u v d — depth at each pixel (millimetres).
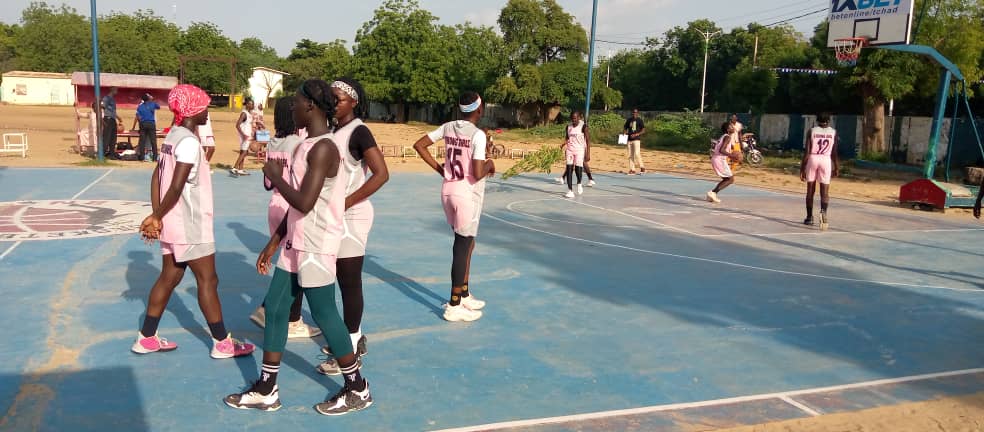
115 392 3998
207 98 4352
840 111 36750
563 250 8617
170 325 5230
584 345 5160
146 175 15086
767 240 9844
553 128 46250
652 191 15812
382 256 7922
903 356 5199
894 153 27906
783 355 5113
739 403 4195
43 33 70312
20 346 4672
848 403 4270
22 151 18406
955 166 25203
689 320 5902
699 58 59188
